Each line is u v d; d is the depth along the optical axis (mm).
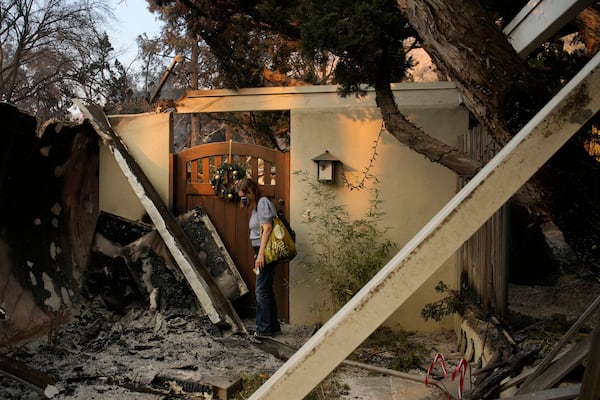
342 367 4395
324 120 5867
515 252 7000
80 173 6004
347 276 5578
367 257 5504
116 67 13297
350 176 5828
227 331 5227
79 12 14711
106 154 6312
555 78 4508
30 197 5273
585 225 2682
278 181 6039
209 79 9711
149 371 4180
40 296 5105
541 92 2873
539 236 7082
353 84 4359
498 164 1172
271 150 6055
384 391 3875
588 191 2668
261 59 8547
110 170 6316
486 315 4227
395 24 3822
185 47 12250
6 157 4824
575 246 2752
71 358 4426
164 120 6246
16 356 4309
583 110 1146
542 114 1177
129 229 5855
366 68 4098
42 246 5383
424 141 4102
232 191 6031
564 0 3035
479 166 3883
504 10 4320
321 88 5867
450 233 1181
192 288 5305
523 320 4344
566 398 1728
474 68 2859
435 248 1185
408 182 5727
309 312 5871
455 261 5617
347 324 1204
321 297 5848
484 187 1173
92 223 6195
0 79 13766
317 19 3992
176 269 5641
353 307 1205
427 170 5695
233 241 6145
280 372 1244
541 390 1918
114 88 12844
